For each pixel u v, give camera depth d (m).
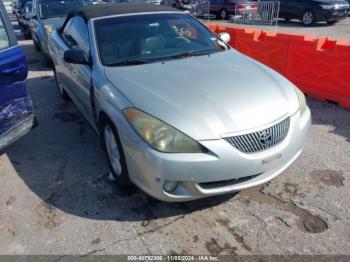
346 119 4.49
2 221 2.73
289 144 2.61
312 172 3.26
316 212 2.71
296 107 2.79
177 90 2.70
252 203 2.85
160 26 3.74
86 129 4.43
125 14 3.82
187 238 2.50
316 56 5.10
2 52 3.10
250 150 2.43
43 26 7.65
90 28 3.62
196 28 3.94
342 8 13.98
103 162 3.57
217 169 2.35
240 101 2.59
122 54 3.37
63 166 3.53
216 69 3.11
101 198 2.97
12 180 3.31
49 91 6.12
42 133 4.35
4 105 3.16
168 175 2.34
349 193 2.94
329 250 2.35
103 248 2.43
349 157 3.52
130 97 2.66
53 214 2.79
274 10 15.34
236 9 17.80
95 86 3.13
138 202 2.90
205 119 2.41
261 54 6.10
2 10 3.22
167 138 2.35
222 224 2.62
